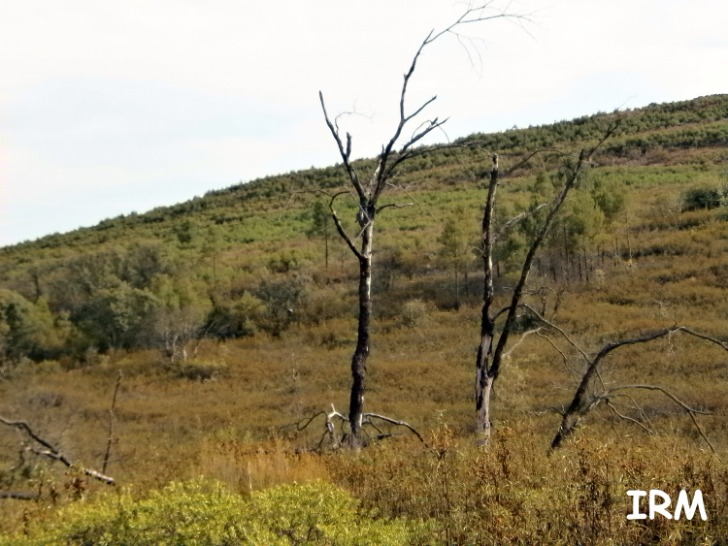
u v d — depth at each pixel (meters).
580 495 5.88
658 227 41.44
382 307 38.25
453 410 21.45
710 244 36.62
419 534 5.81
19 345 40.94
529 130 83.62
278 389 29.30
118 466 12.47
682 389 19.56
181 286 42.44
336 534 5.60
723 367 21.64
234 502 6.15
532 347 27.08
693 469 6.46
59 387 33.66
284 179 93.62
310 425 21.39
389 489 7.15
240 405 27.02
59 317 46.50
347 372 29.94
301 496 6.06
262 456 8.93
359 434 11.66
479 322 33.66
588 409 11.35
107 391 32.59
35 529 6.64
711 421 16.36
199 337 40.38
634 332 26.88
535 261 38.88
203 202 90.31
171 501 6.23
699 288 31.30
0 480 11.60
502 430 8.96
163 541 5.75
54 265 56.28
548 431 15.86
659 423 16.20
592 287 34.31
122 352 40.75
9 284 54.31
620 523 5.65
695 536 5.60
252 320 41.06
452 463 7.52
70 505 7.21
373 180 12.59
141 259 52.53
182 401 29.14
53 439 16.44
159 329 38.94
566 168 15.34
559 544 5.36
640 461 6.64
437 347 31.38
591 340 26.41
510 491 6.31
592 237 37.09
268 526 5.74
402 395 25.09
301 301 41.94
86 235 82.38
